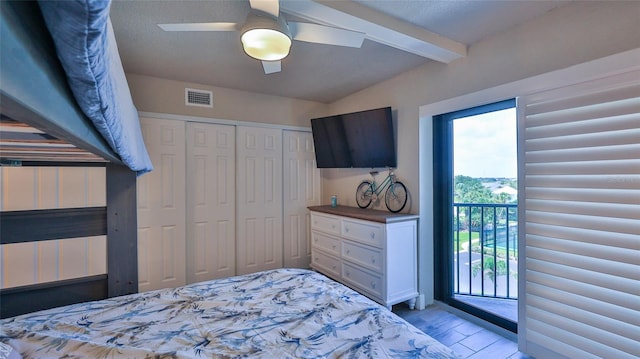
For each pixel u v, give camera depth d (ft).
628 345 5.08
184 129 10.18
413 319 8.39
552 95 6.00
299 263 12.60
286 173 12.31
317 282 5.83
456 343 7.17
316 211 11.27
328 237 10.71
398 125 9.70
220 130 10.89
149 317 4.38
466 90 7.63
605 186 5.31
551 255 6.07
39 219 4.90
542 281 6.22
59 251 5.04
